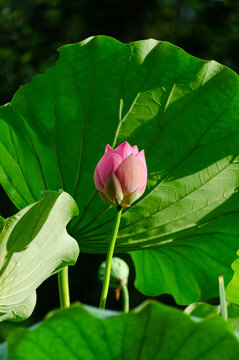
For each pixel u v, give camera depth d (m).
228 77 2.21
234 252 2.25
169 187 2.20
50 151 2.22
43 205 1.92
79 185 2.21
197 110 2.21
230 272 2.26
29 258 1.95
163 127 2.22
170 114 2.22
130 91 2.22
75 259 2.04
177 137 2.21
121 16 11.09
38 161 2.23
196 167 2.21
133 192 1.97
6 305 1.98
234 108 2.20
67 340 1.62
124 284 2.10
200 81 2.21
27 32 10.95
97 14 11.06
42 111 2.23
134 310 1.59
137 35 11.16
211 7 10.34
